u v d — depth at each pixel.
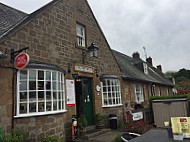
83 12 9.23
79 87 8.23
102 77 9.34
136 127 6.93
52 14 7.23
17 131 4.93
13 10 9.16
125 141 3.85
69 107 7.10
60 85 6.62
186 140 2.69
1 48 5.19
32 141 5.27
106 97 9.53
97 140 6.41
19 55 5.03
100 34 10.27
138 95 13.54
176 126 2.87
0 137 4.42
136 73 14.70
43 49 6.49
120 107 10.33
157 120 9.03
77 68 7.88
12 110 5.11
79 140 6.50
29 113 5.43
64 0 8.05
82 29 9.16
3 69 5.17
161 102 9.03
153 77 18.83
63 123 6.45
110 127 8.94
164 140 2.80
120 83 11.04
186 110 8.28
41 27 6.60
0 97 4.98
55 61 6.91
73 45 8.00
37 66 5.77
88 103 8.45
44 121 5.70
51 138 5.44
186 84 34.25
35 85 5.71
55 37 7.12
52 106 6.08
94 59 9.24
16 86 5.35
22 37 5.84
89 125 8.20
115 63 11.03
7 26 6.69
